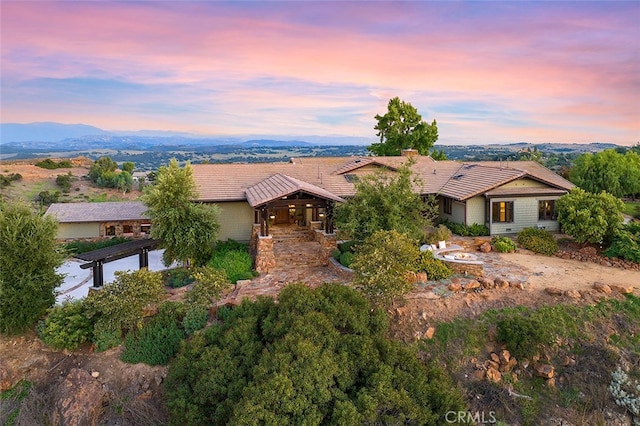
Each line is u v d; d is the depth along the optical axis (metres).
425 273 20.92
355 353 14.89
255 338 15.85
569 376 16.03
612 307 18.78
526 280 20.89
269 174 32.03
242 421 12.23
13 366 16.83
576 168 39.78
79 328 17.58
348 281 21.47
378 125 59.19
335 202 24.64
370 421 12.77
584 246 25.64
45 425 14.84
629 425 14.45
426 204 24.47
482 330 17.53
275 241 27.38
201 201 27.22
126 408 15.33
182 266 25.77
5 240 17.98
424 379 14.47
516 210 28.70
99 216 33.25
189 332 17.66
